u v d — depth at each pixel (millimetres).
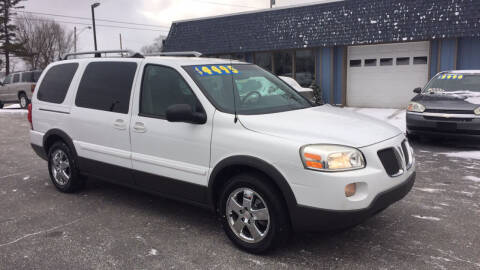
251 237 3760
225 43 17781
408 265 3475
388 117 12812
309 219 3373
